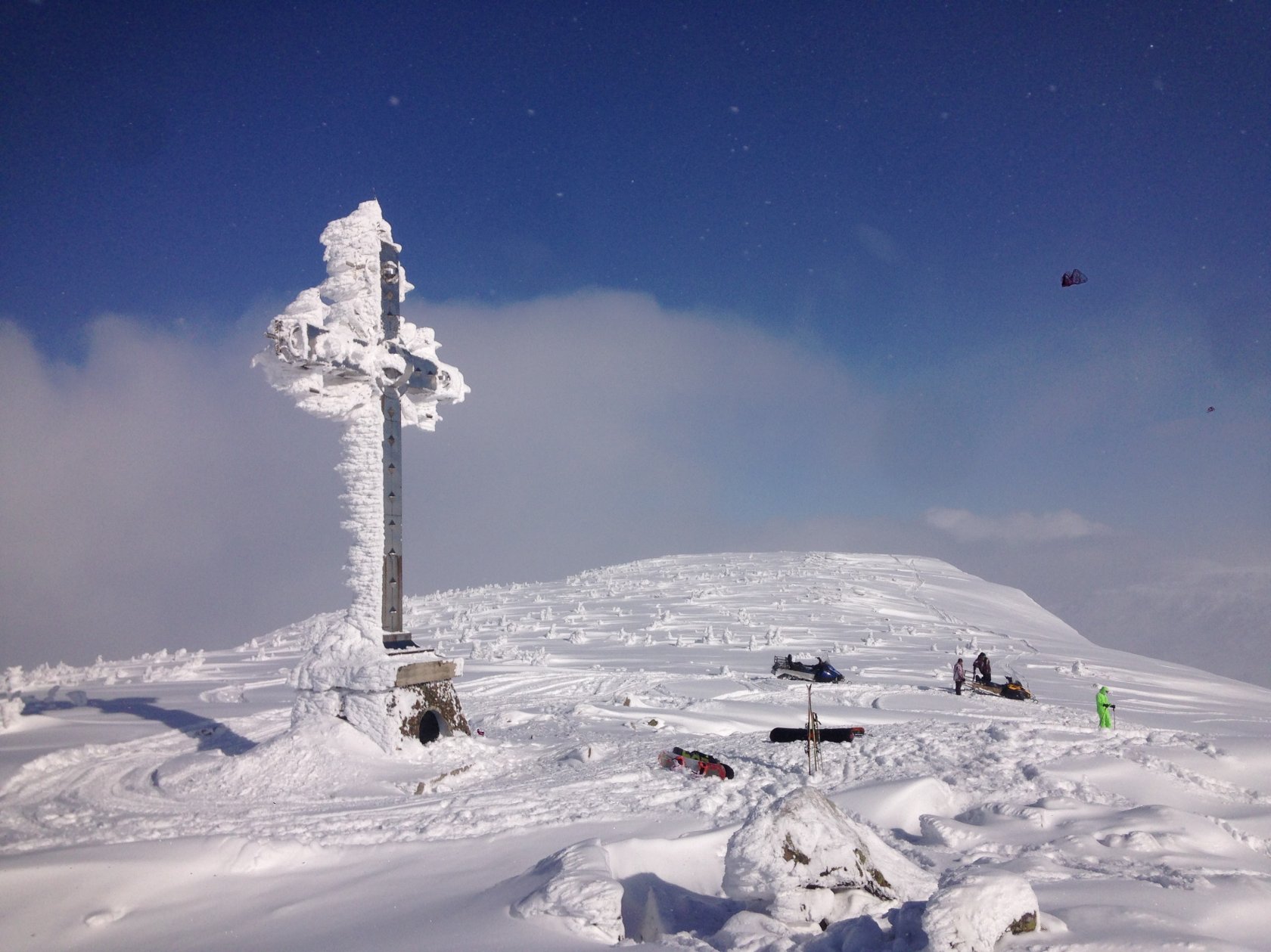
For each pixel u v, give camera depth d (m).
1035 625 46.19
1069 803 10.98
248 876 8.34
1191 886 7.52
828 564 64.69
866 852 7.49
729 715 18.67
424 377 15.29
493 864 8.55
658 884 8.28
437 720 14.37
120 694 22.53
